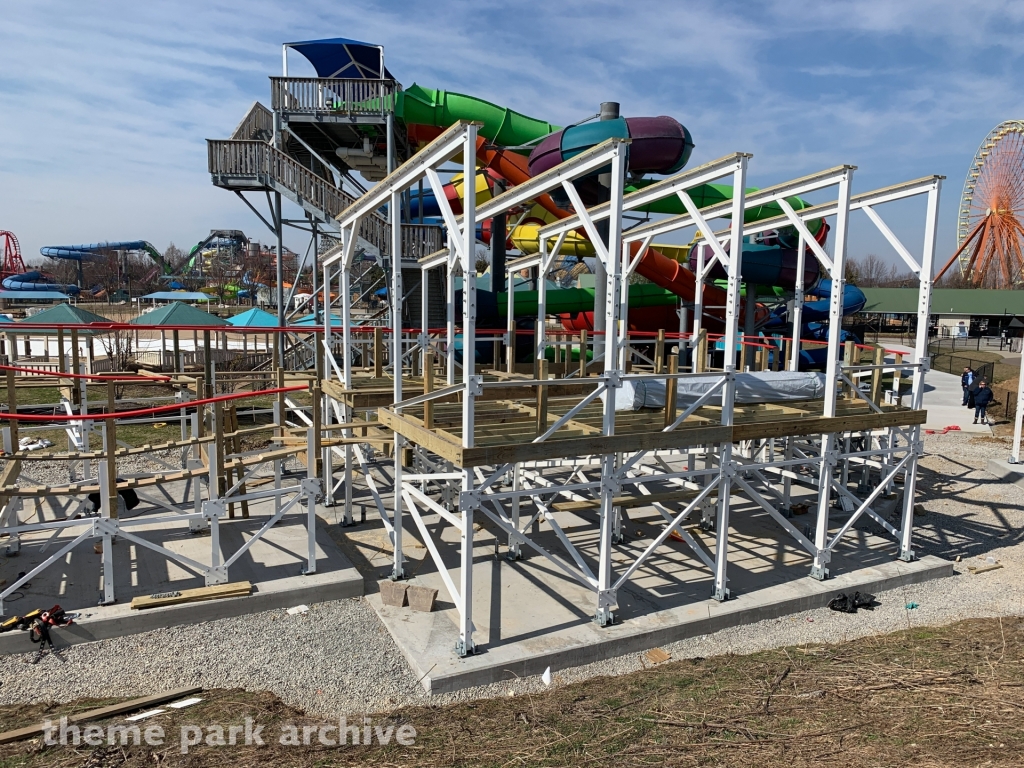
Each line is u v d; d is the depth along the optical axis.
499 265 18.44
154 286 84.94
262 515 9.50
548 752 4.66
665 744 4.74
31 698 5.32
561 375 13.56
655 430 6.77
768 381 8.41
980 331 57.88
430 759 4.56
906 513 8.65
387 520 8.30
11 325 9.45
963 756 4.45
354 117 16.53
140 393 19.72
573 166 6.37
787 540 9.40
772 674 5.86
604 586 6.63
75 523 6.30
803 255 10.06
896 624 7.17
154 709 5.18
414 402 6.80
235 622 6.69
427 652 6.07
